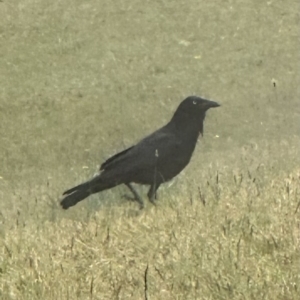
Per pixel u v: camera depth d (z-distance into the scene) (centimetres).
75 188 1149
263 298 667
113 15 3538
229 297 677
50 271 761
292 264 737
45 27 3416
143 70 3025
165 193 1174
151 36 3359
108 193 1230
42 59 3147
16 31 3381
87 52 3216
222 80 2888
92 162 1941
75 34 3366
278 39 3288
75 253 825
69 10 3575
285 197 945
